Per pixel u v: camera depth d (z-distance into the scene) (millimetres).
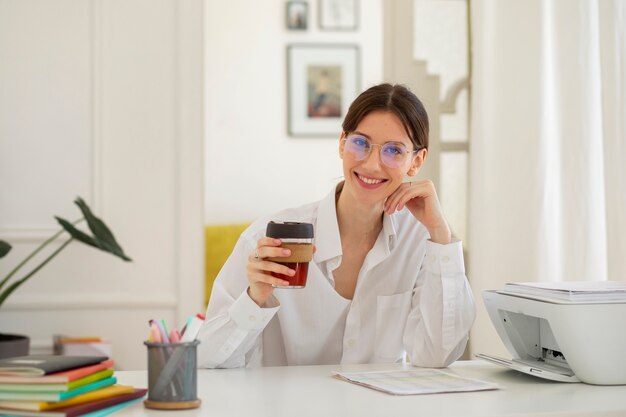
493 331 3223
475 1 3322
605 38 2506
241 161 5965
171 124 3576
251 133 5973
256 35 5973
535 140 3074
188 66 3576
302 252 1633
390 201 1926
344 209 1982
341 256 2004
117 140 3545
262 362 2100
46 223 3494
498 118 3215
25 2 3484
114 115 3541
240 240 1981
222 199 5941
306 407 1367
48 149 3500
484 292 1894
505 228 3170
